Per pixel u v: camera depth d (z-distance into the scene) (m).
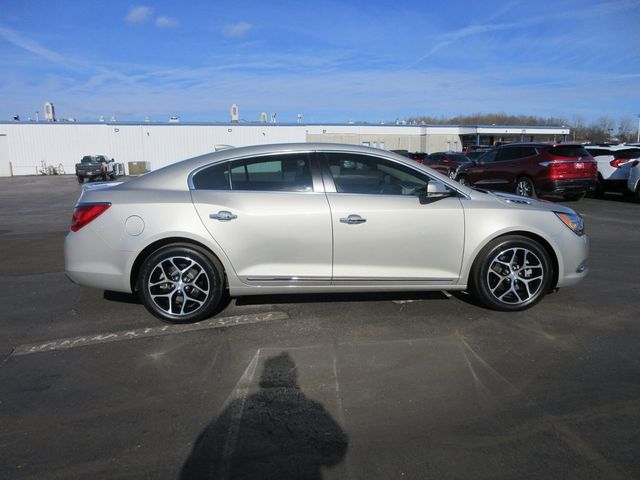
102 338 4.00
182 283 4.20
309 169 4.27
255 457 2.49
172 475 2.36
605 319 4.31
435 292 5.03
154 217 4.07
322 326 4.18
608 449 2.52
